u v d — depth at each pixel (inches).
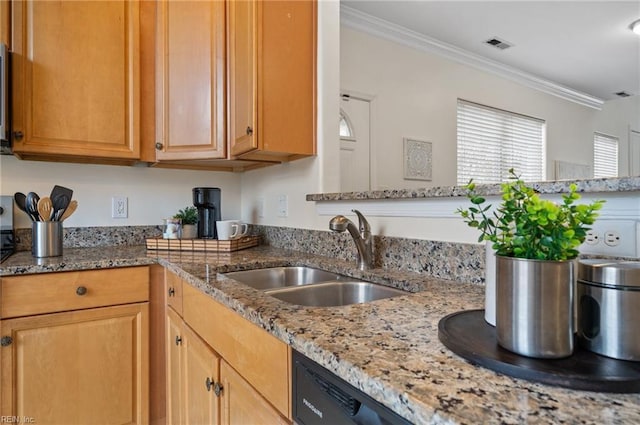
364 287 49.2
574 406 16.4
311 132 68.1
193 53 74.7
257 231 89.8
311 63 68.4
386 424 19.5
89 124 70.4
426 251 47.8
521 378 19.1
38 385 56.9
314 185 69.5
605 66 150.5
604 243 32.3
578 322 21.9
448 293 38.1
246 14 65.1
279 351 29.9
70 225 79.7
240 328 36.7
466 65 140.8
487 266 27.3
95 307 61.2
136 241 86.1
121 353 63.3
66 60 68.2
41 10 66.0
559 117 175.3
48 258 64.0
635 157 207.8
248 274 58.0
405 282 43.8
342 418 22.6
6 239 72.1
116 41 72.9
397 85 121.6
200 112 74.0
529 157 163.6
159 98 77.0
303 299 47.0
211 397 43.5
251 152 66.0
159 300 66.9
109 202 83.7
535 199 21.9
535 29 120.9
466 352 21.7
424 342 24.4
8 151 67.7
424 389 17.9
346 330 26.8
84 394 60.3
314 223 69.7
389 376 19.4
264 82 63.3
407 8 107.5
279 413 29.8
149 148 76.9
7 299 54.6
